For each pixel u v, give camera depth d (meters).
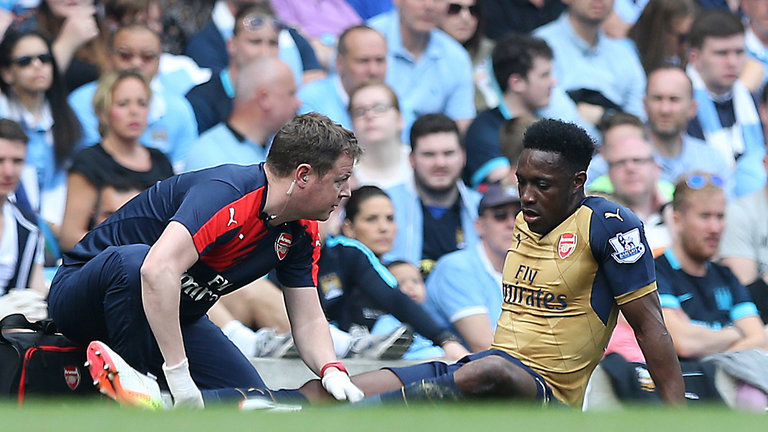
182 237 12.08
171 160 22.53
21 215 20.12
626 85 27.16
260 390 13.22
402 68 25.25
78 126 21.95
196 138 22.98
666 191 24.03
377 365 18.41
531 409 10.91
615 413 9.86
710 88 27.45
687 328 20.12
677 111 25.61
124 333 12.87
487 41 27.34
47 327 14.12
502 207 20.89
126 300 12.69
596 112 26.31
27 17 22.88
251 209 12.47
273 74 21.95
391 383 13.59
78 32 22.66
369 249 19.98
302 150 12.28
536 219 13.12
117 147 21.17
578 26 26.58
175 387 12.22
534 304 13.33
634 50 27.72
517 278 13.49
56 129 21.77
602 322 13.12
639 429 8.34
